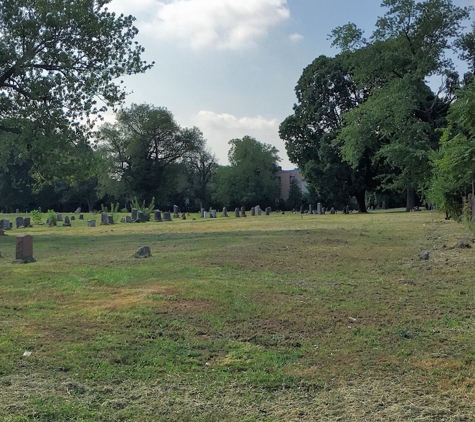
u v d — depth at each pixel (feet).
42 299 26.27
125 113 211.41
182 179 243.19
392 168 130.41
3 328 20.52
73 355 17.25
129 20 82.38
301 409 13.29
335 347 18.54
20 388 14.42
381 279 32.22
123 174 217.56
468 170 50.08
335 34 115.34
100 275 33.06
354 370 16.17
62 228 102.06
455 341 19.02
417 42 110.01
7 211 241.35
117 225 108.27
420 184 109.40
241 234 66.39
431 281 31.24
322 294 27.61
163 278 31.96
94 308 24.08
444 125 114.32
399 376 15.61
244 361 17.04
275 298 26.35
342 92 149.59
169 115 213.66
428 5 105.60
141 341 18.99
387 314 23.20
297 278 32.76
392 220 97.91
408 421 12.53
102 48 79.51
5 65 75.51
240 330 20.66
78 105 78.64
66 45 78.79
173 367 16.39
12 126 75.87
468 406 13.41
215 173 264.72
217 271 34.83
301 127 158.30
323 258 42.06
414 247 49.55
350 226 82.33
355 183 149.38
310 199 223.10
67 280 31.45
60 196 245.86
